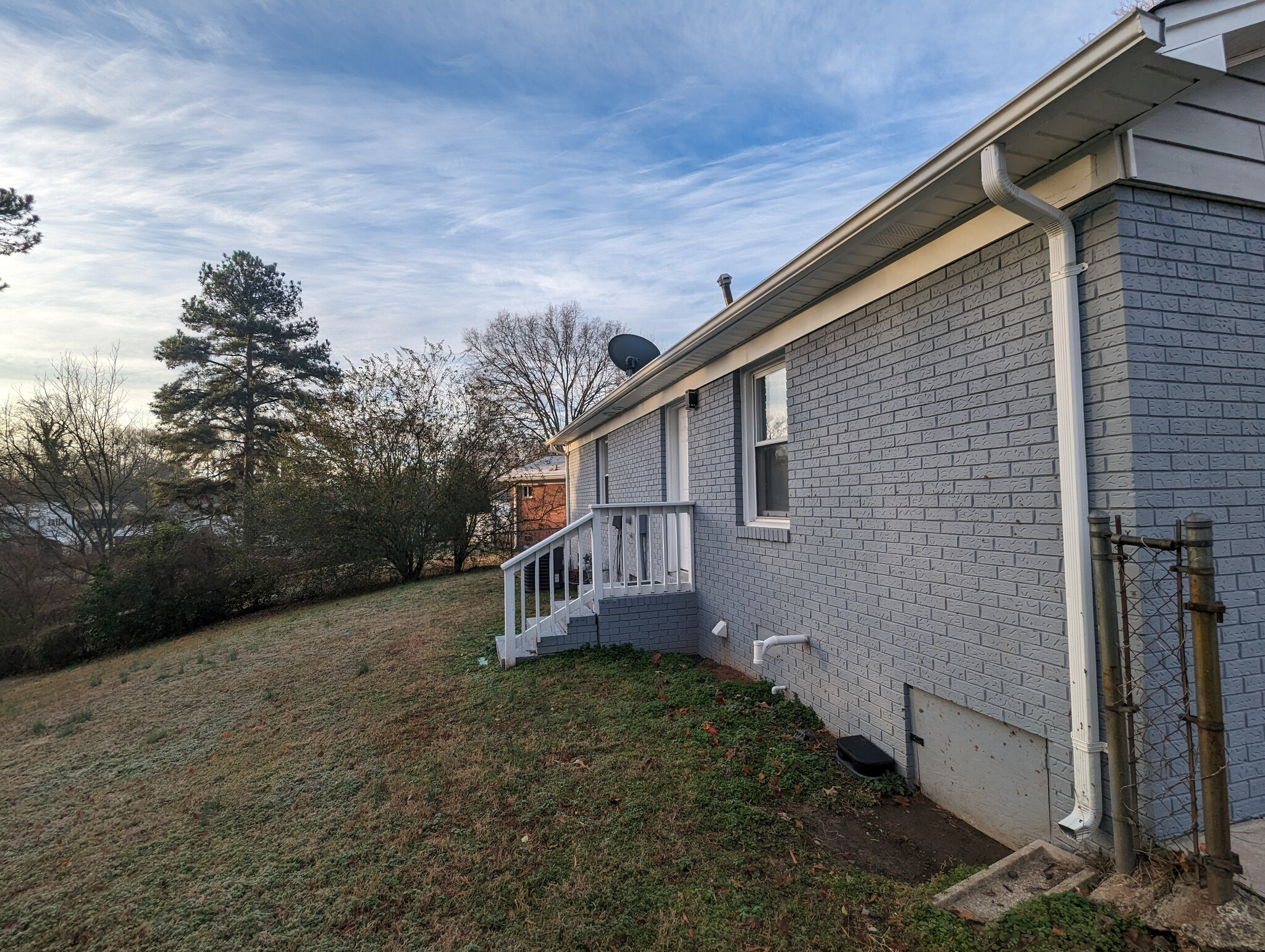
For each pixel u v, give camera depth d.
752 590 5.57
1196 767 2.40
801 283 4.16
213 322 25.94
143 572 14.67
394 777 3.86
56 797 4.38
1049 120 2.28
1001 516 2.95
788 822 3.14
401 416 16.59
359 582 16.38
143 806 3.98
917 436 3.51
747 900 2.51
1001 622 2.95
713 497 6.39
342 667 6.79
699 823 3.10
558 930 2.40
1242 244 2.64
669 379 7.45
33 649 14.04
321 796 3.73
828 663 4.41
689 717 4.46
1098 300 2.48
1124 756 2.26
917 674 3.52
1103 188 2.44
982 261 3.06
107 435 21.33
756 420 5.84
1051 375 2.69
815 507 4.58
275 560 15.63
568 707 4.77
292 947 2.45
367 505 15.77
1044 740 2.76
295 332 28.06
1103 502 2.47
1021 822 2.89
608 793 3.43
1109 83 2.07
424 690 5.55
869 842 3.02
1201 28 1.99
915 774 3.61
